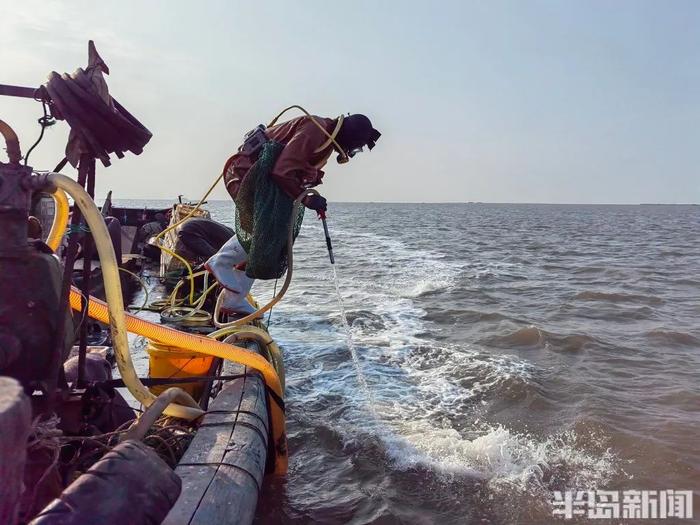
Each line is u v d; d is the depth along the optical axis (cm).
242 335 461
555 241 3959
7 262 222
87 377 334
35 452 232
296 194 406
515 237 4400
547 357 876
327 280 1689
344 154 414
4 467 125
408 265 2205
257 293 1396
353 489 458
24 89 254
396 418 603
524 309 1313
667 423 612
